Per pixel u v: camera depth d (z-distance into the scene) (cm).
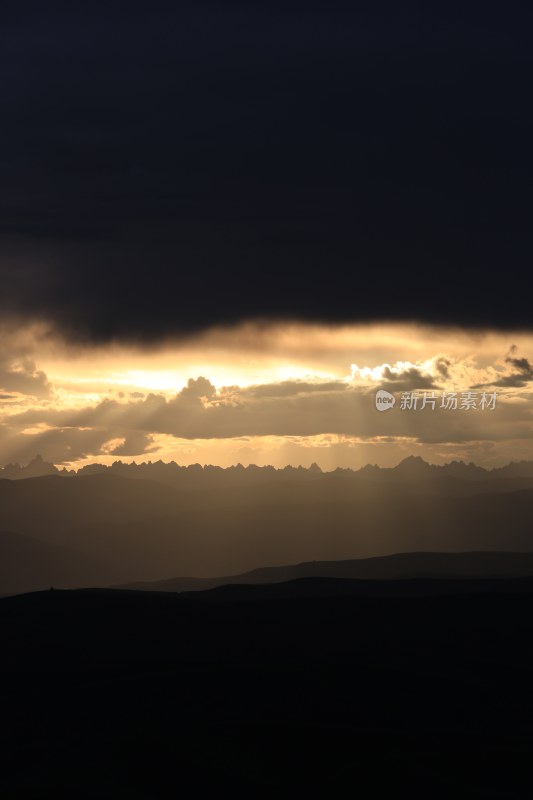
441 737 13625
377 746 12975
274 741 12938
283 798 11444
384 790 11706
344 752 12719
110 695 14938
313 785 11831
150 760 12069
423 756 12738
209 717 13925
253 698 14838
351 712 14562
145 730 13100
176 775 11794
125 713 14162
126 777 11650
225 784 11656
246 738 13000
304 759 12531
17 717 14262
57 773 11706
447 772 12362
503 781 12262
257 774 11994
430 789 11712
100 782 11419
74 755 12300
